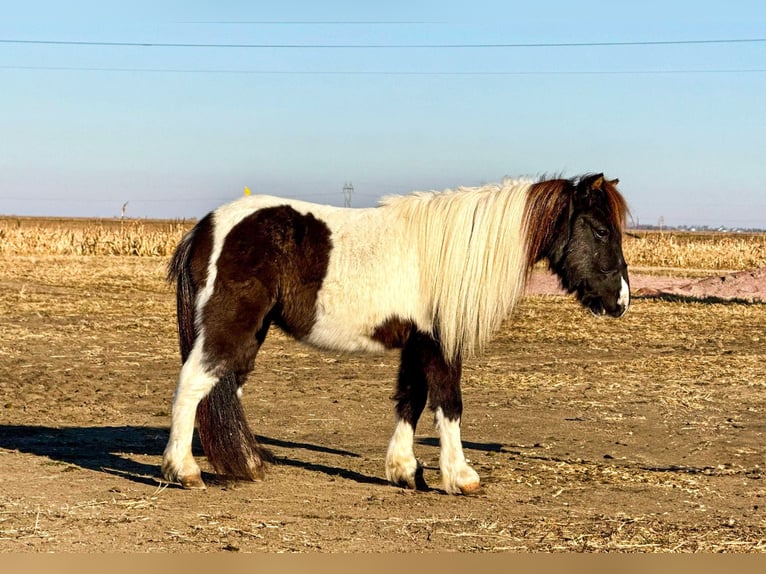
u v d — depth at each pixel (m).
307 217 6.84
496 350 15.30
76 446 8.07
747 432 9.42
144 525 5.68
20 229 43.34
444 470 6.76
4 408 9.69
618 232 6.79
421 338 6.72
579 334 17.59
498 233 6.67
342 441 8.69
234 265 6.60
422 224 6.70
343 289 6.69
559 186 6.82
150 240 43.28
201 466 7.49
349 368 13.12
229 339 6.58
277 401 10.59
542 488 7.00
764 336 18.00
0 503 6.05
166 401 10.48
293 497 6.54
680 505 6.59
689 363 14.08
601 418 9.99
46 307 19.62
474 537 5.66
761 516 6.32
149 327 17.06
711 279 29.94
